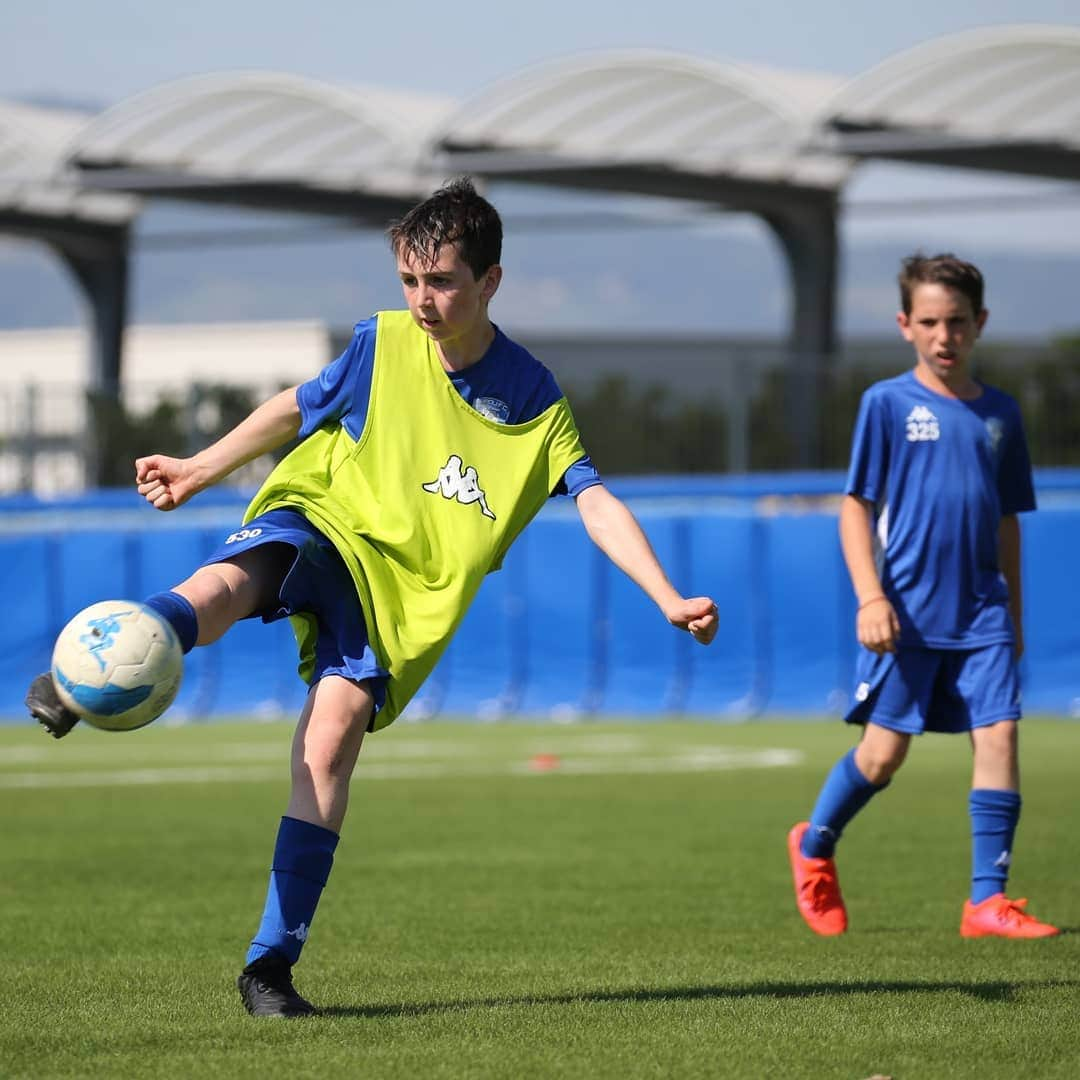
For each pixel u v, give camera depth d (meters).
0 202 105.31
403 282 14.52
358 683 14.59
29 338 156.38
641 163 87.94
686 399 83.88
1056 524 61.56
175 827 32.91
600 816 34.19
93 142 91.94
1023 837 29.91
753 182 96.06
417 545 14.85
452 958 18.39
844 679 63.59
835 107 82.12
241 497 70.25
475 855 28.22
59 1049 13.41
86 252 111.19
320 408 15.27
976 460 20.06
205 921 21.47
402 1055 13.10
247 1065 12.75
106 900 23.42
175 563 69.31
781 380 79.94
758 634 64.56
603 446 84.88
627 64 83.56
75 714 13.09
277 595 14.67
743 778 42.03
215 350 135.38
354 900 23.17
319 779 14.59
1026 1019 14.68
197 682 70.00
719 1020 14.59
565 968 17.66
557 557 66.56
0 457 82.50
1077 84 79.19
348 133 90.62
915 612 20.05
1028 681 61.88
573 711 65.94
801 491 67.88
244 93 89.00
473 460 15.09
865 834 30.67
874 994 15.88
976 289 20.20
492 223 14.52
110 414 81.62
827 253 100.56
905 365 79.50
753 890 24.09
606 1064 12.84
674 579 65.50
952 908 22.31
